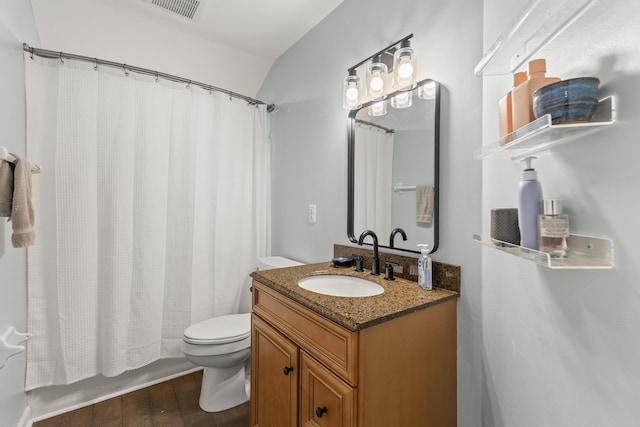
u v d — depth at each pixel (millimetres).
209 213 2164
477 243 1121
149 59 2080
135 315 1868
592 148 601
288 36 2121
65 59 1657
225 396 1807
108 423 1672
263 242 2428
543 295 750
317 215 1973
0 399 1299
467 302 1156
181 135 2045
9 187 1187
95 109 1725
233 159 2254
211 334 1728
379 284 1304
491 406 1028
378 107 1519
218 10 1856
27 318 1581
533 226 702
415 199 1350
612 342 551
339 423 938
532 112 674
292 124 2229
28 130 1558
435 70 1275
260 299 1438
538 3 602
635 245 508
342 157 1775
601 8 569
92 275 1725
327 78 1889
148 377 2041
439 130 1252
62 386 1761
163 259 1962
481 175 1104
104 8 1800
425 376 1071
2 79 1261
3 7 1297
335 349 971
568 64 666
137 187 1870
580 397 627
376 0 1551
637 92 499
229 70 2385
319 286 1433
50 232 1645
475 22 1125
